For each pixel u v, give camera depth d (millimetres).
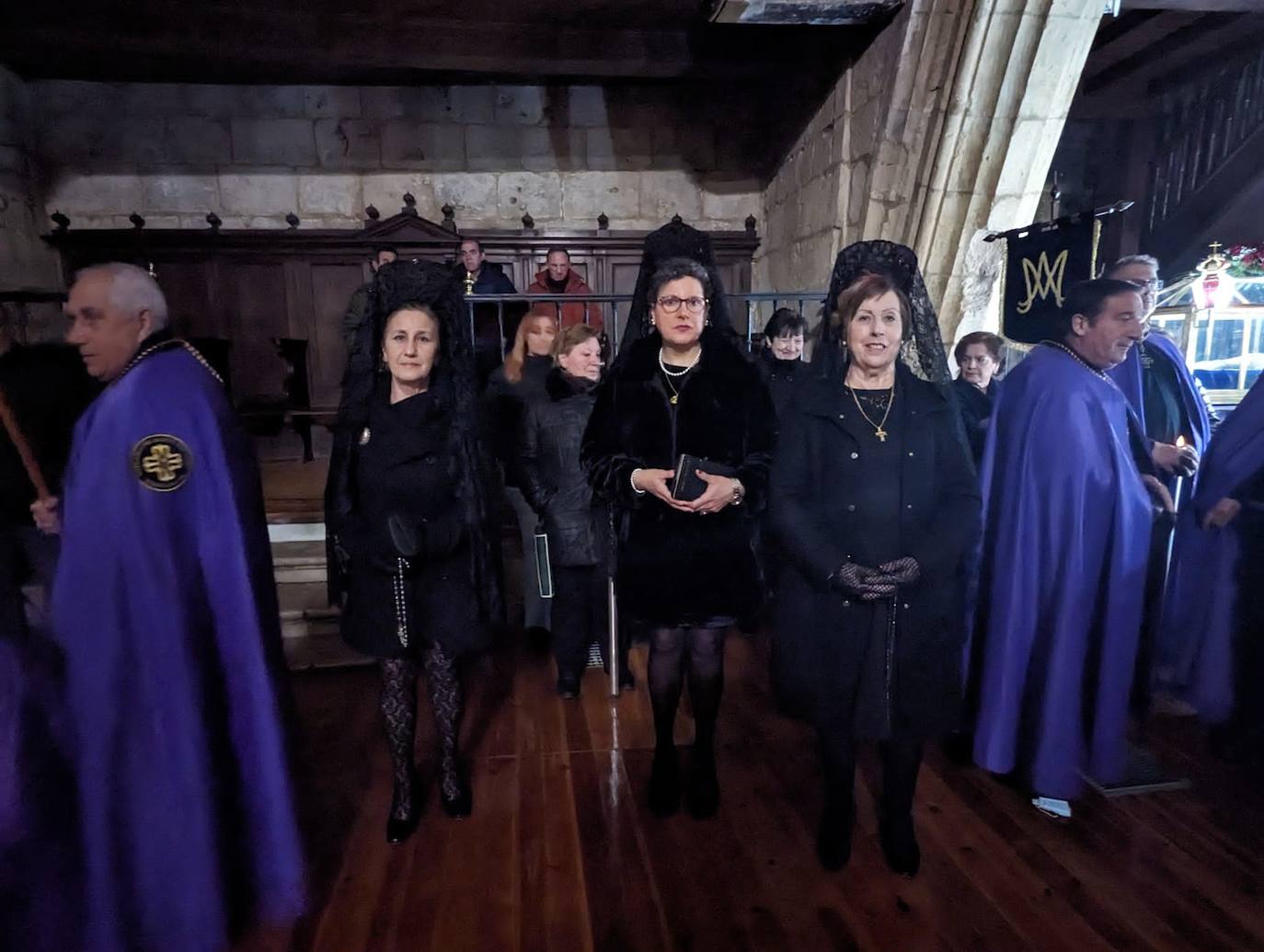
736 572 2064
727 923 1849
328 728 2855
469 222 5930
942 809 2301
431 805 2336
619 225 6043
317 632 3518
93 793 1449
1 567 1538
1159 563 2496
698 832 2199
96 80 5422
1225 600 2518
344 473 2039
